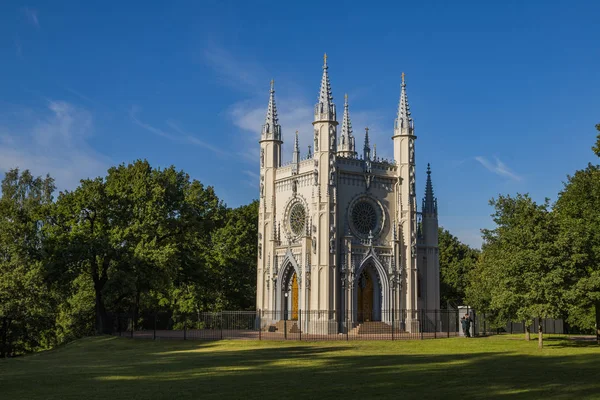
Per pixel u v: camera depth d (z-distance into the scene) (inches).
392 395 1348.4
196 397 1352.1
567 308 2561.5
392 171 3927.2
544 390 1398.9
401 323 3737.7
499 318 3292.3
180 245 3836.1
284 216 3892.7
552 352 2399.1
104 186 3629.4
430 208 4121.6
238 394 1382.9
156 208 3565.5
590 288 2536.9
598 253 2659.9
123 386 1551.4
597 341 2851.9
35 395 1430.9
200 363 2095.2
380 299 3759.8
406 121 3939.5
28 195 4800.7
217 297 4746.6
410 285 3816.4
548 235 2645.2
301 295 3631.9
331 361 2108.8
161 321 4628.4
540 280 2591.0
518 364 1968.5
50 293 3742.6
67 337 4335.6
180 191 3853.3
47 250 3476.9
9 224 3905.0
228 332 3617.1
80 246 3390.7
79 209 3523.6
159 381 1637.6
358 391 1408.7
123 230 3486.7
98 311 3567.9
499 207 3351.4
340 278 3604.8
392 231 3846.0
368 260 3708.2
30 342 3700.8
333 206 3609.7
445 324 4052.7
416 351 2512.3
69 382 1653.5
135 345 2876.5
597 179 2982.3
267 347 2679.6
